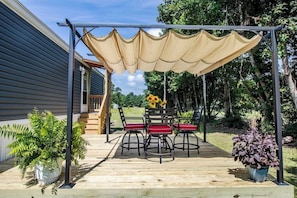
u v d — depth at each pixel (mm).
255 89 8664
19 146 2500
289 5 6418
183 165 3434
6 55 4082
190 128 4125
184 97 15742
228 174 3014
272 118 7914
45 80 5996
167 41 3109
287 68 6699
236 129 10773
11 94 4254
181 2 8781
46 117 2893
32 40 5195
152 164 3477
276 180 2803
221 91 12430
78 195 2475
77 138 2852
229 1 7434
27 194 2453
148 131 3695
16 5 4332
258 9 7234
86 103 10258
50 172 2596
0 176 2889
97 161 3643
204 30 2861
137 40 3080
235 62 9102
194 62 4512
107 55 4078
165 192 2523
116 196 2496
